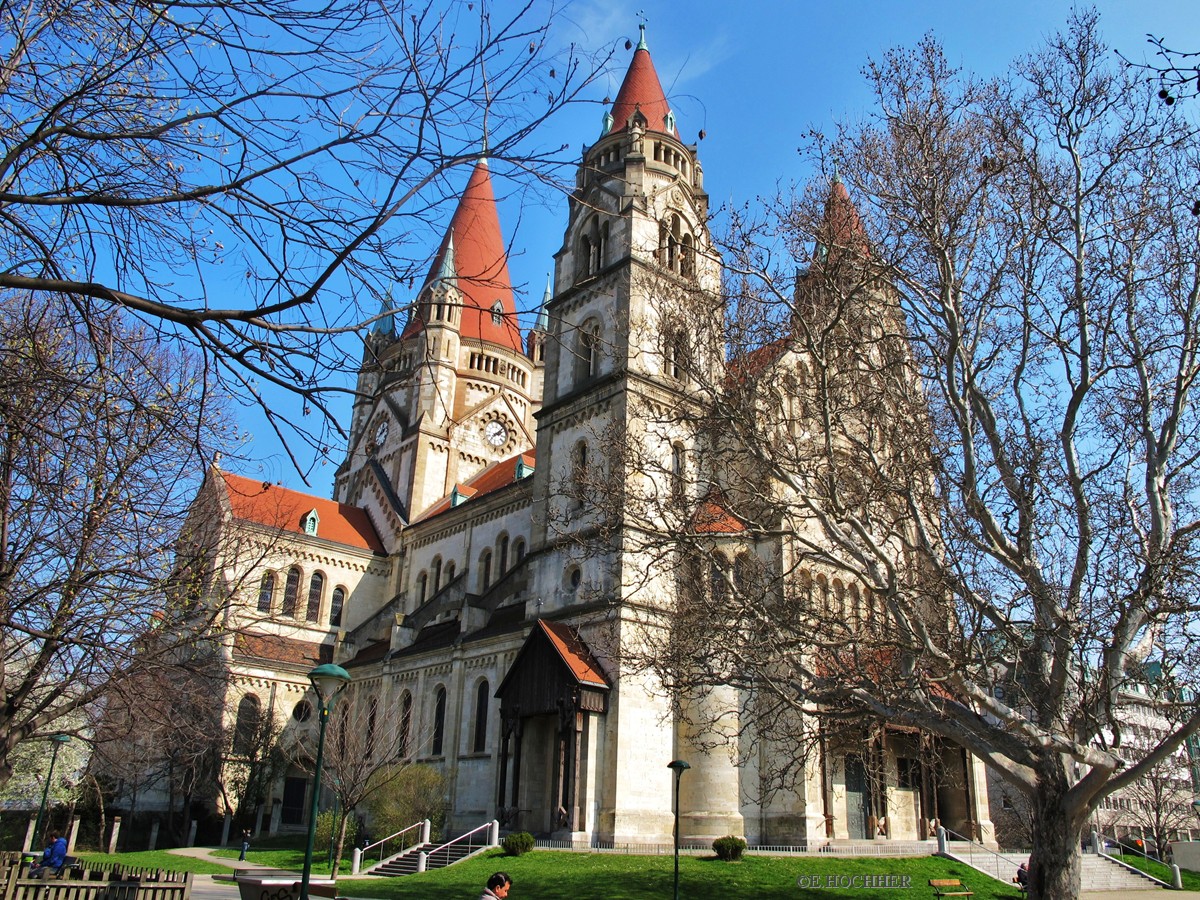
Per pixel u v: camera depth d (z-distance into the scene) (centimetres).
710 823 4206
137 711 2798
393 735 5059
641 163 5541
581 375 5378
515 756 4484
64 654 2533
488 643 5153
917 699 2370
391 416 8225
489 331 8469
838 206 2816
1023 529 2438
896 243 2742
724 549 4169
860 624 2845
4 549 1944
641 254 5256
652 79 6166
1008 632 2375
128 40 1017
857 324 2817
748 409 2767
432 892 3334
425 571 7019
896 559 2991
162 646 2781
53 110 946
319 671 2347
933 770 3794
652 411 4909
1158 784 6631
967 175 2706
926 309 2833
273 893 2397
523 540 6019
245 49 942
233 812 5962
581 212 5825
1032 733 2156
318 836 4941
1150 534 2497
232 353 960
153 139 1023
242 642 3170
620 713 4228
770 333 2908
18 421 1259
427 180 969
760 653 2725
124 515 2297
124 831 5803
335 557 7269
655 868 3550
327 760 4888
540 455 5353
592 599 4612
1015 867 4275
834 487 2523
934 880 3462
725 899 3192
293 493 7525
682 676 3014
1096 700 2206
